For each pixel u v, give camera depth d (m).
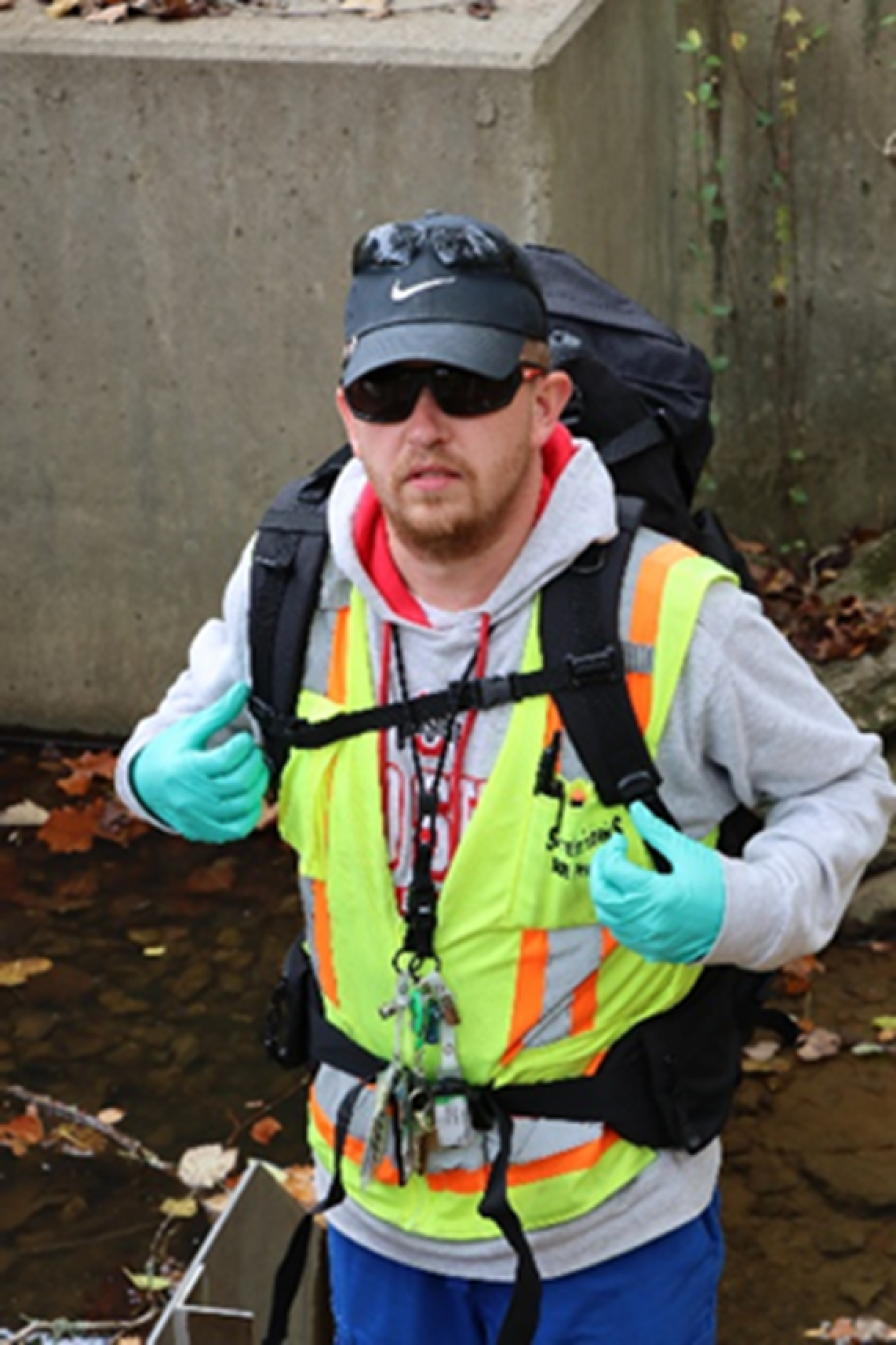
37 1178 6.54
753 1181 6.28
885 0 9.38
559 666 3.63
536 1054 3.78
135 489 8.96
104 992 7.55
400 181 8.05
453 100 7.85
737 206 9.88
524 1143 3.81
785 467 10.27
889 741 8.34
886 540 9.68
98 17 8.41
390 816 3.79
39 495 9.08
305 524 3.90
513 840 3.69
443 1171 3.87
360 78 7.94
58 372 8.83
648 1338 3.96
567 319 4.87
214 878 8.27
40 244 8.61
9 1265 6.14
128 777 4.07
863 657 8.74
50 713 9.47
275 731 3.90
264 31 8.20
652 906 3.50
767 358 10.11
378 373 3.46
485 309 3.46
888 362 9.96
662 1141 3.88
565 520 3.65
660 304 9.77
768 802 3.96
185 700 4.21
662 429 4.62
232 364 8.60
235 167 8.24
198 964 7.71
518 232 7.98
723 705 3.65
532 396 3.55
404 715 3.74
